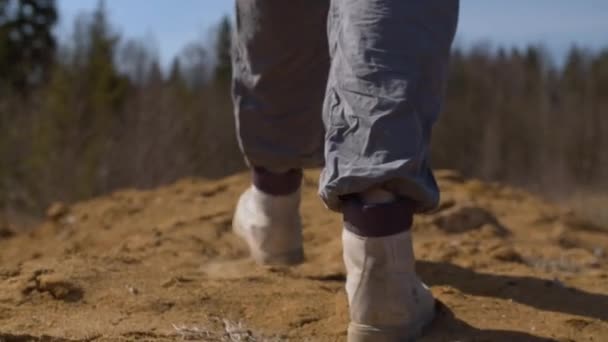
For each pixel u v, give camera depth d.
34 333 2.61
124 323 2.76
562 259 4.16
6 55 23.17
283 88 3.20
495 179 22.23
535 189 21.42
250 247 3.57
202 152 12.88
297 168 3.41
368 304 2.42
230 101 13.70
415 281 2.50
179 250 3.93
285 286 3.16
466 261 3.72
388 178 2.20
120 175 11.49
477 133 22.98
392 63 2.24
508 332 2.63
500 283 3.25
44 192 11.12
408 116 2.22
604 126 23.59
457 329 2.62
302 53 3.12
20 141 11.77
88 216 5.54
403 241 2.38
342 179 2.24
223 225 4.62
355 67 2.26
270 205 3.45
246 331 2.64
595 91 25.27
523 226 5.26
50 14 25.12
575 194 20.22
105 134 11.84
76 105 12.09
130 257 3.65
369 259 2.38
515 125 23.64
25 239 5.35
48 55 21.39
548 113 23.89
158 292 3.07
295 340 2.64
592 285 3.36
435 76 2.29
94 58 13.16
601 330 2.76
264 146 3.31
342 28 2.34
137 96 13.11
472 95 23.89
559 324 2.78
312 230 4.48
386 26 2.26
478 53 25.14
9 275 3.25
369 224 2.35
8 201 11.11
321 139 3.29
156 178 11.57
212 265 3.64
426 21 2.28
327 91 2.36
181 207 5.36
